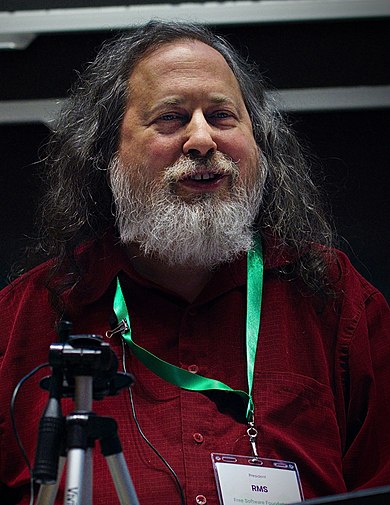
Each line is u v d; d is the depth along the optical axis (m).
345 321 3.72
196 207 3.55
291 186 4.02
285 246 3.82
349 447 3.62
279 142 4.09
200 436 3.39
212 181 3.59
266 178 3.96
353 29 5.92
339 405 3.62
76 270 3.75
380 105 6.04
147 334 3.62
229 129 3.65
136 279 3.67
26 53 5.98
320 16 5.59
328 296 3.75
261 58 5.94
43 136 6.19
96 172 3.92
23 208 6.15
